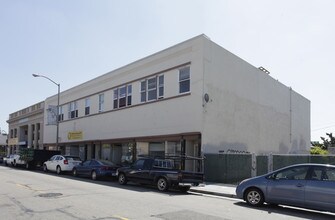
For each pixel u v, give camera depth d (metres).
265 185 11.46
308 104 40.72
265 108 29.08
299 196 10.72
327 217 10.20
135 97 27.20
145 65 26.31
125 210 10.05
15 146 57.53
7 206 10.58
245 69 26.25
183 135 22.02
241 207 11.38
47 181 19.16
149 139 25.06
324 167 10.66
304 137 38.72
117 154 29.95
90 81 34.25
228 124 23.39
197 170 21.05
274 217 9.76
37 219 8.71
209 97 21.67
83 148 35.31
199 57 21.59
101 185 17.70
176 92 23.11
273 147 30.11
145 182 17.02
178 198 13.24
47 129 43.81
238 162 19.91
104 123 31.17
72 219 8.73
